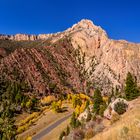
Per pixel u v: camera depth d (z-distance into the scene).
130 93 63.59
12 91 138.12
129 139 23.86
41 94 175.50
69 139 51.31
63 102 150.50
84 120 70.00
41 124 108.31
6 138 83.44
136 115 30.42
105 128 41.38
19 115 118.75
